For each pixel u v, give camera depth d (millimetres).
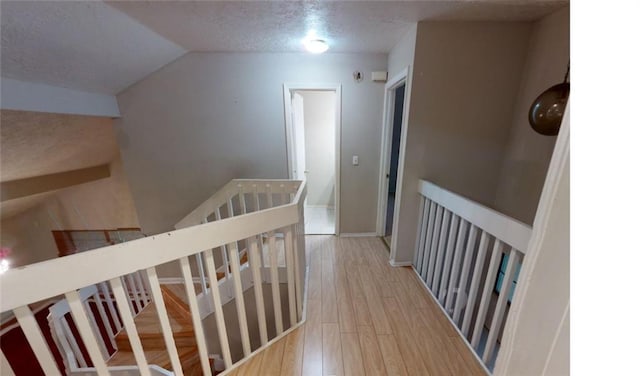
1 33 1366
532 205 1944
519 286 630
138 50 2082
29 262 3977
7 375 857
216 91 2658
